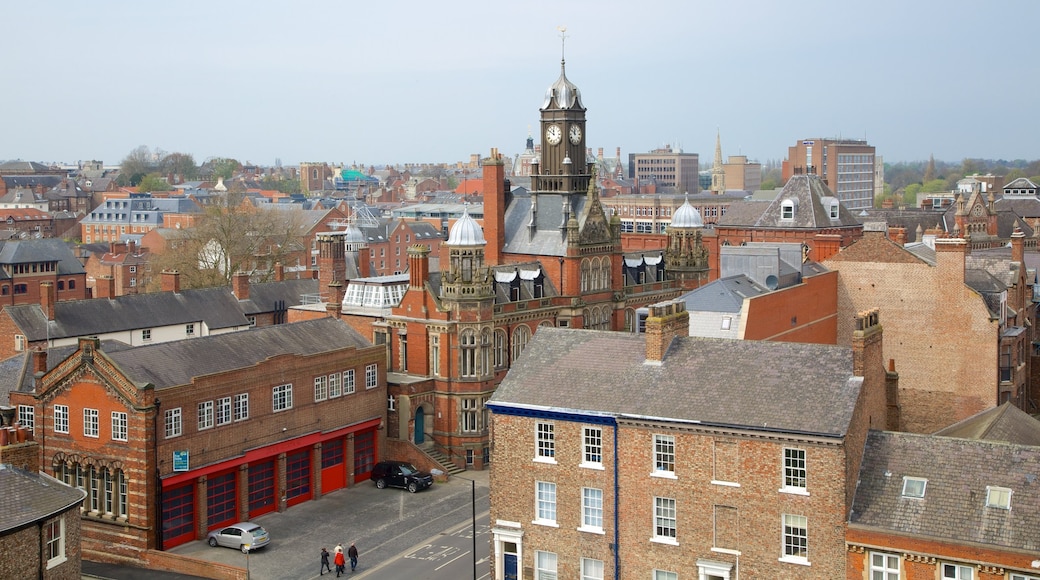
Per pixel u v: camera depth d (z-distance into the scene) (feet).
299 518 281.74
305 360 292.81
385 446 322.75
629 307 378.53
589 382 200.03
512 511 202.59
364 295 361.51
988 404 273.75
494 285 339.77
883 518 170.30
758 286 276.62
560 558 198.08
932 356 279.69
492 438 203.82
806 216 449.48
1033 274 344.69
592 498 195.42
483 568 241.14
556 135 376.89
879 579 170.60
